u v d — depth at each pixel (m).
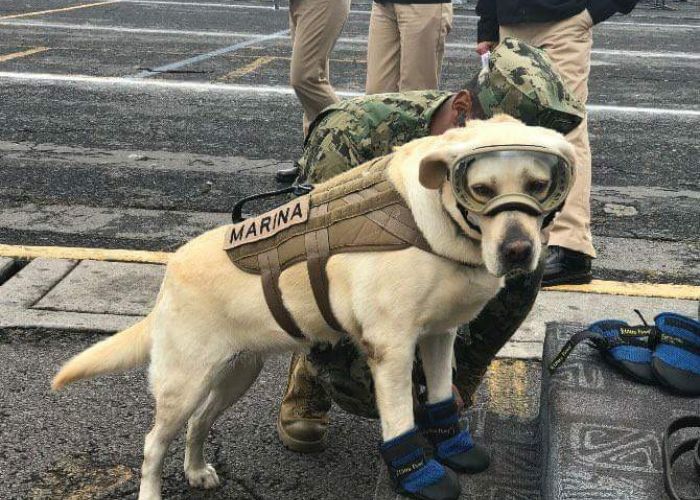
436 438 2.64
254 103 8.26
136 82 9.03
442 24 5.08
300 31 5.88
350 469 2.93
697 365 2.64
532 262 2.04
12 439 3.01
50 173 6.01
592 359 2.87
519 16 4.25
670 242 4.98
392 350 2.31
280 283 2.42
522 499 2.54
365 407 2.77
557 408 2.56
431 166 2.09
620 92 8.98
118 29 12.87
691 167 6.43
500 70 2.45
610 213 5.43
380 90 5.36
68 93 8.43
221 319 2.50
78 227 5.04
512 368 3.49
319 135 2.78
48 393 3.29
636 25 14.72
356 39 12.41
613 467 2.30
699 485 2.26
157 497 2.62
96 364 2.61
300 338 2.50
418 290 2.25
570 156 2.08
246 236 2.47
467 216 2.12
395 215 2.26
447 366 2.57
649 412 2.55
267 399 3.31
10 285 4.14
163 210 5.37
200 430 2.74
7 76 9.10
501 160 2.03
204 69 9.82
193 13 15.20
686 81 9.66
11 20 13.38
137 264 4.45
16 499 2.71
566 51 4.21
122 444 3.01
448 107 2.62
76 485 2.79
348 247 2.30
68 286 4.15
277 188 5.84
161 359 2.55
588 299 4.11
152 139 6.94
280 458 2.97
